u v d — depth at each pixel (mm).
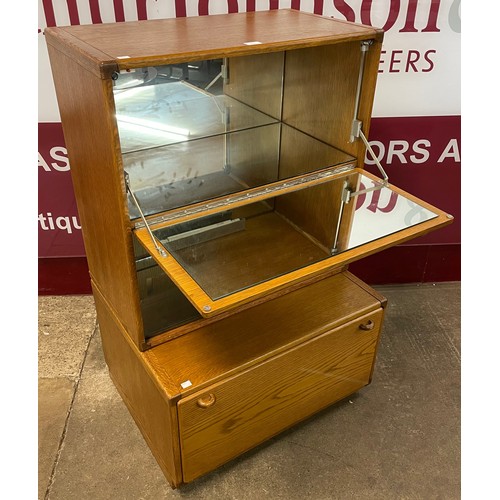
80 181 1389
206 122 1519
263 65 1559
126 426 1722
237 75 1523
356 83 1395
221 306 1022
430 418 1767
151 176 1467
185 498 1513
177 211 1325
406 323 2174
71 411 1769
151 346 1420
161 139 1453
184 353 1405
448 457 1638
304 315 1552
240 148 1608
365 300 1621
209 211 1354
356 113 1432
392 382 1903
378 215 1354
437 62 1855
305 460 1625
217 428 1419
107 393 1839
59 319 2162
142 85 1361
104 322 1682
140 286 1437
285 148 1712
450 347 2059
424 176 2115
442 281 2400
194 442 1392
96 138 1147
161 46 1127
